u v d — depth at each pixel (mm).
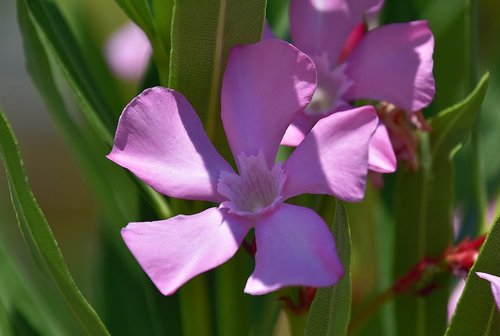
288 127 306
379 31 320
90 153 337
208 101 300
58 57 313
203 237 288
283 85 294
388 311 364
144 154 291
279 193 292
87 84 325
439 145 326
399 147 320
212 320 349
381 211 365
